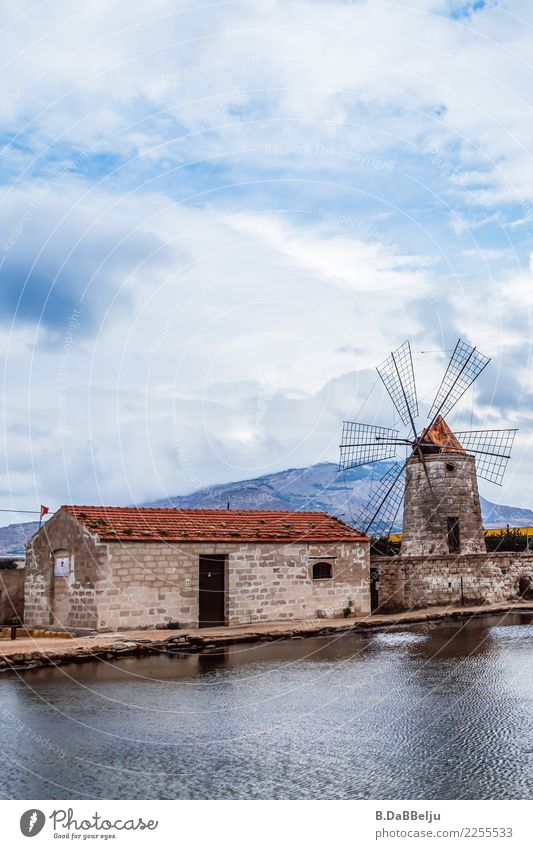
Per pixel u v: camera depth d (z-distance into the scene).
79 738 15.90
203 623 33.47
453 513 49.19
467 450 50.47
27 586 34.56
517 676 22.88
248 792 12.66
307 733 16.33
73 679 22.45
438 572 44.41
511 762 14.12
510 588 47.53
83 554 31.28
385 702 19.39
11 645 26.52
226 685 21.67
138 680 22.34
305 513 40.16
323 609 36.94
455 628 35.44
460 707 18.72
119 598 30.78
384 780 13.18
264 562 35.12
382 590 42.50
